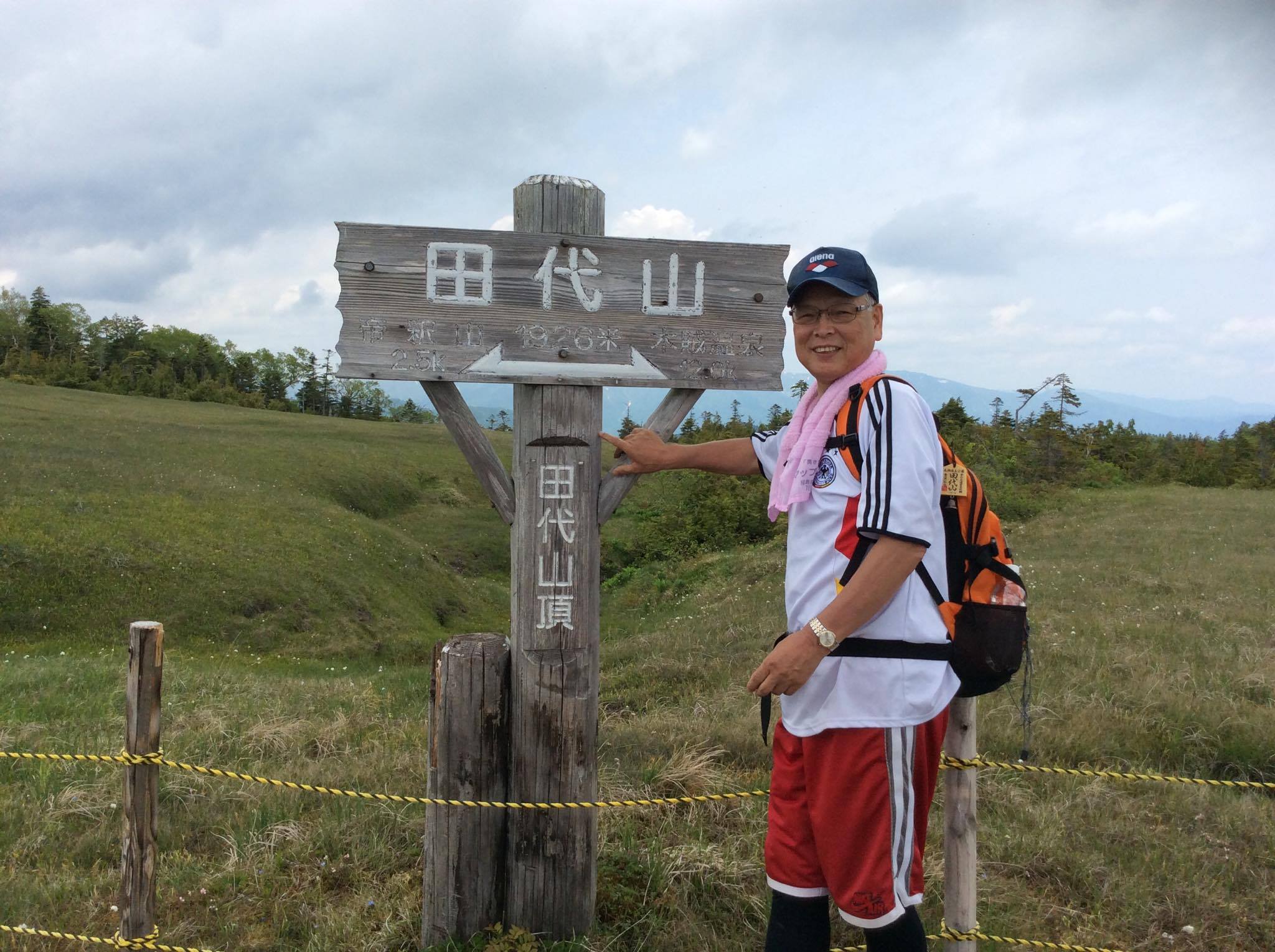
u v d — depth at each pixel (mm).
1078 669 6969
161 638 2703
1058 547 15484
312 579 20812
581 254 3262
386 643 19281
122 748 5742
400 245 3158
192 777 5117
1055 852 3904
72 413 36531
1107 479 28734
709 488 26672
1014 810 4375
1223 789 4711
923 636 2191
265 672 13242
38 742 5930
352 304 3143
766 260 3381
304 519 24859
